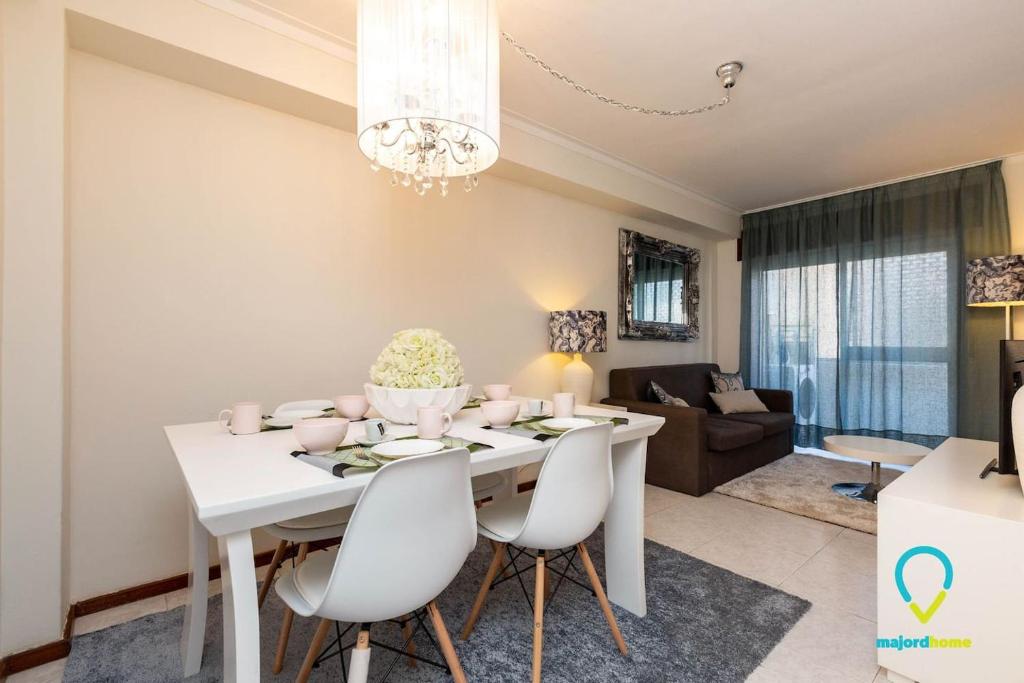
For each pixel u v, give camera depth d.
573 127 3.09
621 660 1.52
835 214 4.35
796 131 3.12
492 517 1.59
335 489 0.98
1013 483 1.62
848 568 2.15
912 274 3.89
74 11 1.63
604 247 4.09
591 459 1.42
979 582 1.32
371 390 1.68
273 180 2.31
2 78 1.50
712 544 2.41
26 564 1.52
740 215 5.07
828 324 4.35
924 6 1.94
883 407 3.99
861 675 1.46
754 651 1.57
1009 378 1.61
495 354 3.27
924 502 1.42
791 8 1.96
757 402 4.32
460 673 1.17
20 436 1.52
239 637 0.92
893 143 3.29
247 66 1.99
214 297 2.13
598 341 3.52
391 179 2.73
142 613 1.83
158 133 2.01
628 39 2.17
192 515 1.48
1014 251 3.47
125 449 1.92
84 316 1.84
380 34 1.55
